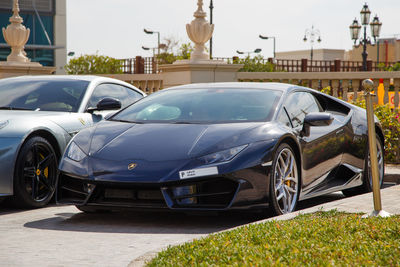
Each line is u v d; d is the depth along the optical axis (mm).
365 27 29891
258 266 3416
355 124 7648
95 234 5289
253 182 5547
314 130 6734
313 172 6605
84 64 37688
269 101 6445
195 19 15008
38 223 5879
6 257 4406
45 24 36594
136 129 6086
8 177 6516
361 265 3449
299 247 3873
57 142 7098
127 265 4141
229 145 5613
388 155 11484
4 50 34594
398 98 15227
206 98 6605
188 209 5406
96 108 7809
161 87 17500
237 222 5855
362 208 5691
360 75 15414
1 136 6594
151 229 5527
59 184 5898
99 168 5613
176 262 3662
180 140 5730
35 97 7871
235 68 15031
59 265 4164
